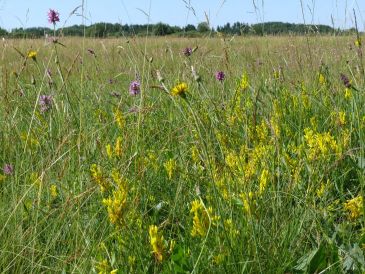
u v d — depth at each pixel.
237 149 2.95
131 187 2.63
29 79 5.32
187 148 3.22
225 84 4.51
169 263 2.17
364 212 2.24
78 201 2.55
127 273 2.17
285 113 3.82
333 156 2.85
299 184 2.59
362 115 3.60
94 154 3.17
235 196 2.39
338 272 2.16
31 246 2.42
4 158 3.30
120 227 2.22
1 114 4.04
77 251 2.26
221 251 2.10
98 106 4.36
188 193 2.67
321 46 5.50
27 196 2.86
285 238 2.27
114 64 5.88
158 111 4.00
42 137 3.51
